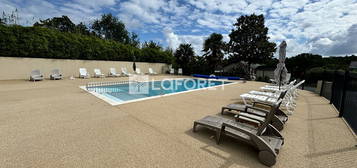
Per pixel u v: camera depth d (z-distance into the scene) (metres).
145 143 2.81
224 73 21.48
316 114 4.88
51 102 5.41
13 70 11.04
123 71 16.31
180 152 2.56
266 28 23.31
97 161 2.25
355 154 2.62
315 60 21.12
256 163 2.33
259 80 18.08
